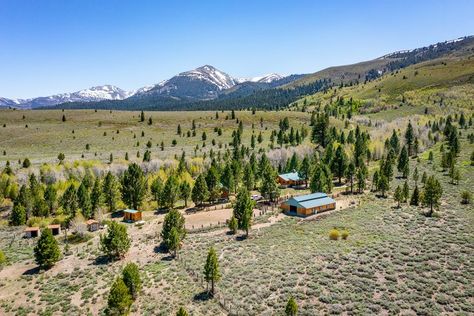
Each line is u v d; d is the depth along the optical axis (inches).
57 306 2023.9
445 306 1733.5
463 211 3048.7
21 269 2514.8
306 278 2096.5
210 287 2095.2
